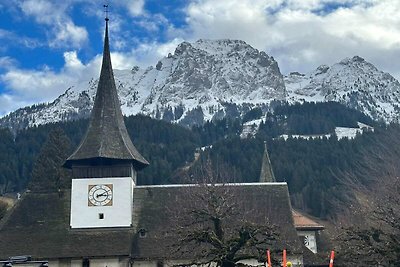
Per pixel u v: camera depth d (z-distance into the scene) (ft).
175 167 497.05
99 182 237.45
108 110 250.78
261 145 520.83
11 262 138.00
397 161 327.47
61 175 357.82
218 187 204.74
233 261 150.41
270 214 234.38
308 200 435.53
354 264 160.97
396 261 149.28
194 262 156.66
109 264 224.94
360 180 382.42
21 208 244.63
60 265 225.97
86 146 240.94
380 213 169.37
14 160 513.04
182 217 207.21
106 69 258.37
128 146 245.24
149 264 224.74
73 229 233.96
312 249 315.78
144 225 235.40
